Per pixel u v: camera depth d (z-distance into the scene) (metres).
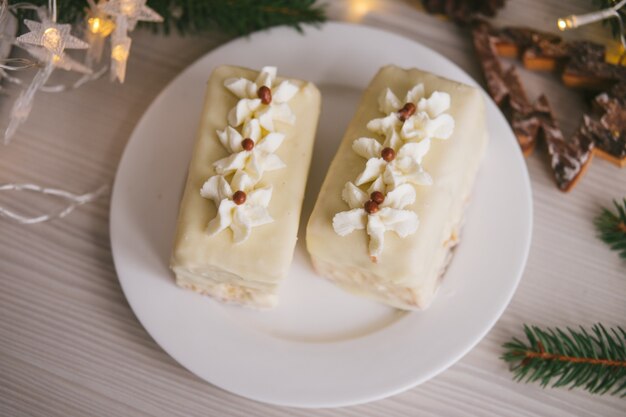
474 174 0.45
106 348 0.45
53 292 0.46
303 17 0.48
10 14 0.44
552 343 0.44
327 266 0.44
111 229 0.45
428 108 0.43
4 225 0.47
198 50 0.51
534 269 0.46
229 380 0.42
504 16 0.50
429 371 0.42
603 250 0.46
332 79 0.49
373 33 0.49
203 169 0.43
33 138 0.48
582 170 0.47
